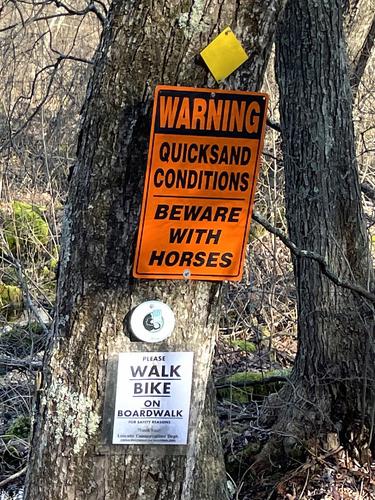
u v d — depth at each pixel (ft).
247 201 6.16
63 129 20.98
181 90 5.80
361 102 23.81
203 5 5.64
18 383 16.44
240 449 14.38
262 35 5.90
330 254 13.33
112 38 5.90
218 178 6.07
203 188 6.07
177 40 5.72
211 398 11.07
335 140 13.30
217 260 6.32
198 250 6.26
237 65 5.83
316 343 13.87
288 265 20.94
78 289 6.41
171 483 6.88
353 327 13.51
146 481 6.79
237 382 16.48
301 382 14.30
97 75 6.04
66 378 6.60
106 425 6.59
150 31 5.72
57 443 6.72
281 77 13.65
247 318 19.72
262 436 14.61
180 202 6.08
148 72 5.80
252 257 20.20
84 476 6.70
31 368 16.14
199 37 5.72
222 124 5.93
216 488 10.84
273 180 21.20
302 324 14.11
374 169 23.72
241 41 5.81
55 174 21.97
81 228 6.29
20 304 20.43
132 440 6.68
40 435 6.86
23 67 22.06
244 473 13.53
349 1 19.11
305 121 13.33
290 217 13.83
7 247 20.11
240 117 5.95
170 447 6.78
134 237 6.18
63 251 6.53
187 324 6.53
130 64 5.82
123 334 6.44
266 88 21.24
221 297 6.74
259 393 16.51
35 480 6.91
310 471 13.52
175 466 6.86
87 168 6.19
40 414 6.88
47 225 22.39
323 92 13.23
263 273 20.63
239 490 12.87
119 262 6.25
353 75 20.43
